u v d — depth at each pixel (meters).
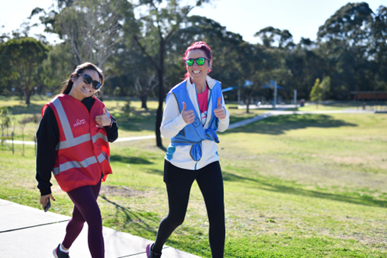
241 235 4.42
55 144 2.53
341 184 14.71
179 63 40.00
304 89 84.62
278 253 3.73
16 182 6.51
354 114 48.41
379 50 77.19
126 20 22.09
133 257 3.12
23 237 3.38
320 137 31.23
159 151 22.81
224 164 18.89
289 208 7.08
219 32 46.75
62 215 4.09
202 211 5.56
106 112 2.77
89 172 2.59
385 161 19.89
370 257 3.82
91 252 2.45
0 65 54.12
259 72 52.59
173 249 3.43
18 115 42.19
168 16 23.73
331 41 81.94
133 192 6.95
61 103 2.55
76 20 11.56
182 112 2.58
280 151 23.75
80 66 2.67
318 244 4.23
